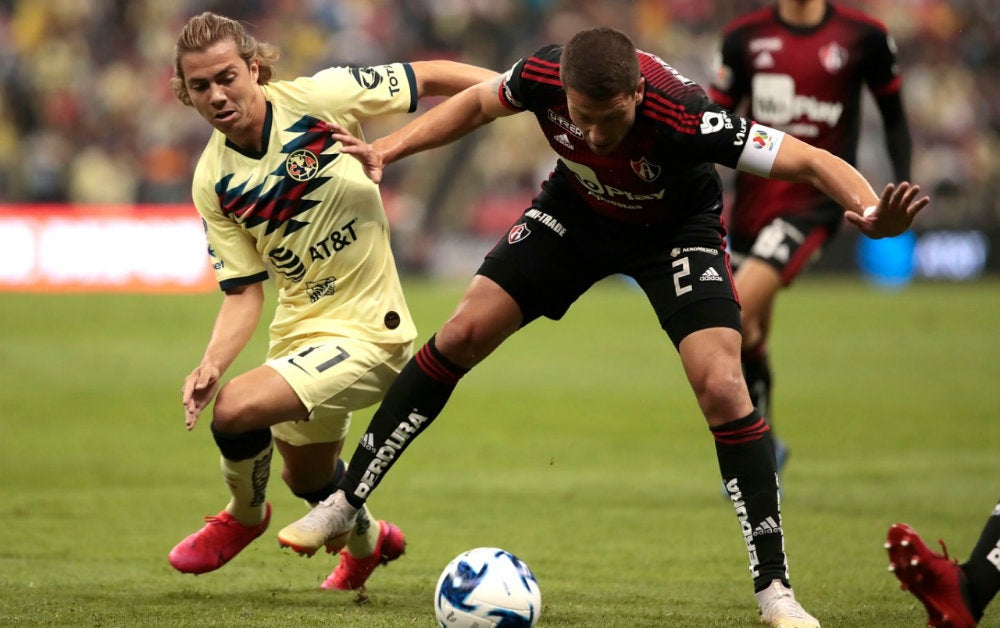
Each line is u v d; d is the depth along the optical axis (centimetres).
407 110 1720
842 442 3138
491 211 7938
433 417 1625
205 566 1677
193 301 6250
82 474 2641
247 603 1623
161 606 1591
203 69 1566
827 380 4156
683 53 8562
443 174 8075
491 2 8544
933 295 7031
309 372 1608
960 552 2028
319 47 8225
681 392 3916
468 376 4244
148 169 7662
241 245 1666
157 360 4388
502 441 3125
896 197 1337
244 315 1652
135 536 2088
